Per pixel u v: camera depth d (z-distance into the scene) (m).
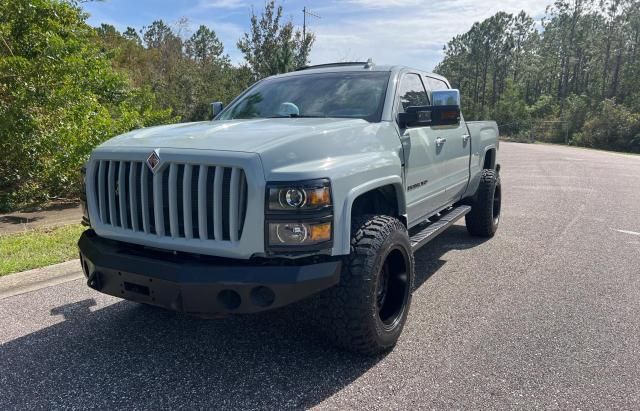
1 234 7.14
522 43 95.25
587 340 3.79
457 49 108.62
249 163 2.87
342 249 3.11
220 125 3.74
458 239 7.08
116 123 10.57
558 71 89.69
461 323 4.13
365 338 3.32
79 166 9.82
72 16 10.63
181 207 3.09
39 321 4.25
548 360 3.48
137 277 3.10
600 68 76.69
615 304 4.53
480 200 6.80
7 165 9.63
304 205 2.88
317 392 3.12
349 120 3.88
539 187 12.55
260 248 2.90
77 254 6.02
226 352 3.68
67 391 3.16
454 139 5.51
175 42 43.31
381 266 3.35
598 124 51.22
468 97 96.19
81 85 11.25
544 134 62.59
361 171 3.32
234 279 2.87
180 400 3.05
